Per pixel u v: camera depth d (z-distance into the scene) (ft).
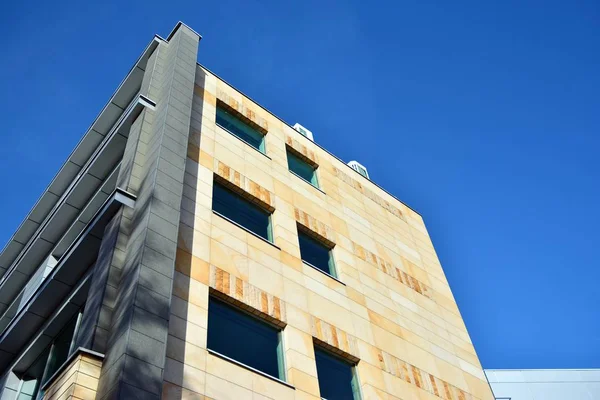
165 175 49.47
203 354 42.88
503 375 113.91
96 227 49.21
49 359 49.90
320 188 78.23
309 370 50.16
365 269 70.59
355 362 56.24
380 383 56.18
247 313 50.62
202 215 53.98
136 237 43.93
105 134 73.15
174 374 39.60
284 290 55.31
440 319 75.20
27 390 51.06
